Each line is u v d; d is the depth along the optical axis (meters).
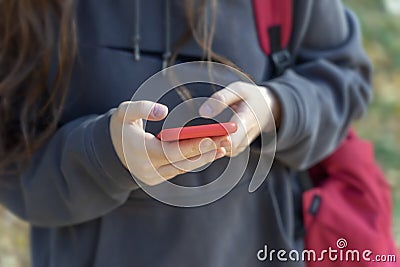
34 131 1.51
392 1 4.30
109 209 1.45
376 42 4.21
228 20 1.51
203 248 1.50
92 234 1.53
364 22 4.23
